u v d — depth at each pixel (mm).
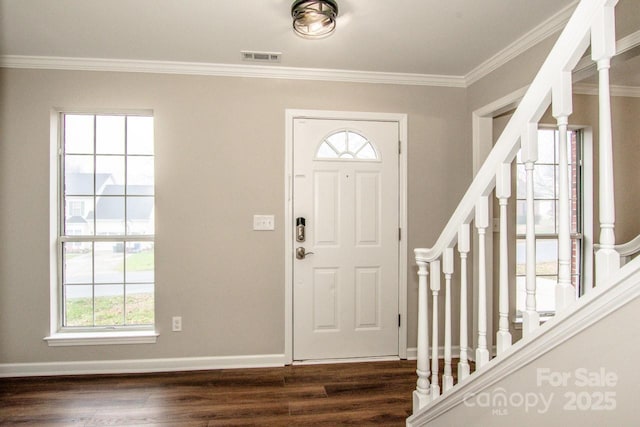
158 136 2602
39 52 2420
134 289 2695
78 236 2643
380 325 2807
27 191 2506
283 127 2713
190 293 2631
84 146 2668
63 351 2527
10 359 2494
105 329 2639
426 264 1793
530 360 1131
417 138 2844
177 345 2617
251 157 2688
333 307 2764
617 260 914
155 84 2596
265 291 2697
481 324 1397
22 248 2504
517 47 2271
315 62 2588
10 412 2037
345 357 2770
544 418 1089
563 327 1015
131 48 2373
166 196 2611
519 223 2820
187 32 2166
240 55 2479
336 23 2045
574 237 2834
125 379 2453
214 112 2652
